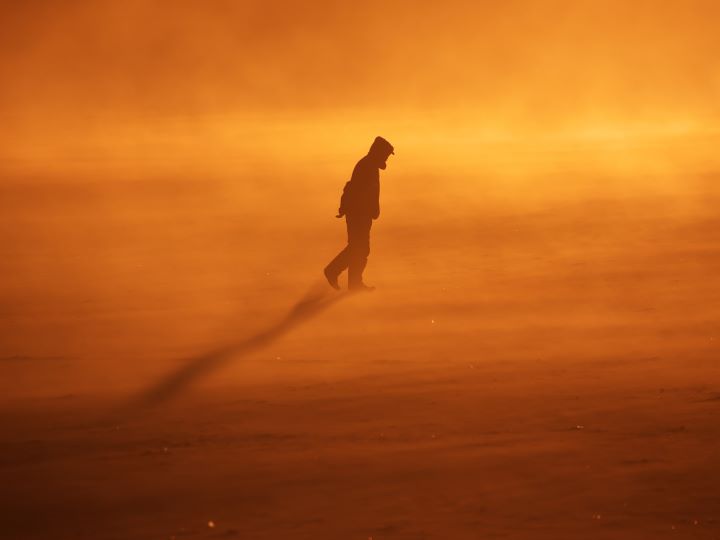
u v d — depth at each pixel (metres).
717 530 20.70
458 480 23.95
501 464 25.03
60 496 23.52
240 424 29.28
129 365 37.75
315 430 28.44
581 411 29.77
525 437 27.31
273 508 22.41
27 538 21.17
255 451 26.58
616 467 24.64
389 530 20.97
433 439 27.25
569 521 21.33
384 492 23.27
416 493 23.17
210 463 25.62
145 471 25.11
